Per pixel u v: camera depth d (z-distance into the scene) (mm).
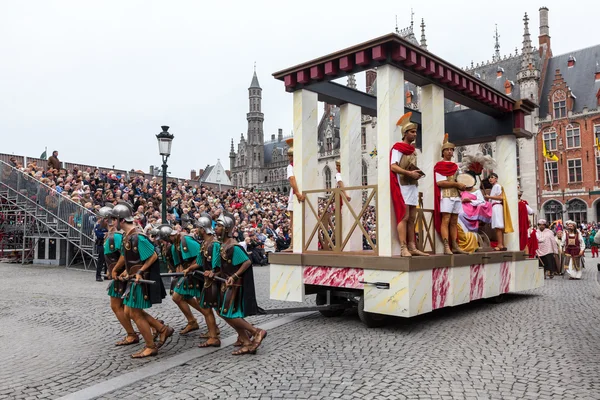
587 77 52125
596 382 4949
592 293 12055
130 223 6434
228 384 5051
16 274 16359
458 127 12414
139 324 6223
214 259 6344
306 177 9148
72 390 5000
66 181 20562
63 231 18641
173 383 5133
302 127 9102
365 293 7801
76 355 6371
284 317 8992
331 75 8562
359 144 10391
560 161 51500
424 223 8578
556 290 12781
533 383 4930
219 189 39250
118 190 19281
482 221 10891
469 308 9805
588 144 49750
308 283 8719
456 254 8797
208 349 6613
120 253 6664
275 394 4711
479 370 5395
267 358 6062
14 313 9391
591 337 6973
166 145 14133
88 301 10812
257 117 110062
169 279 14000
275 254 9180
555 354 6043
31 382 5266
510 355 6008
